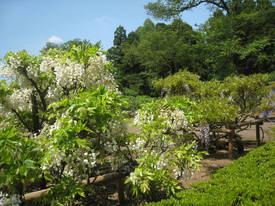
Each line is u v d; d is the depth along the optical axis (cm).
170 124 362
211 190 304
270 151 454
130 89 3069
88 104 277
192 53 2872
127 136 335
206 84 796
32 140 241
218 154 682
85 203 356
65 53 470
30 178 252
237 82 721
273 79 1620
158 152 344
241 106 760
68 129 259
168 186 301
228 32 2108
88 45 430
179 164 322
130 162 365
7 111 439
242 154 676
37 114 448
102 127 279
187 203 266
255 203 257
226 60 2150
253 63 2134
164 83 874
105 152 344
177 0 2280
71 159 270
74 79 423
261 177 337
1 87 427
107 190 418
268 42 1917
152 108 381
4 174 214
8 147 202
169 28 3350
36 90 482
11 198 246
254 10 2175
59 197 266
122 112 337
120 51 4075
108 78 440
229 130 639
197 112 556
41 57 448
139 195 326
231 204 260
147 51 3009
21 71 444
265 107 774
